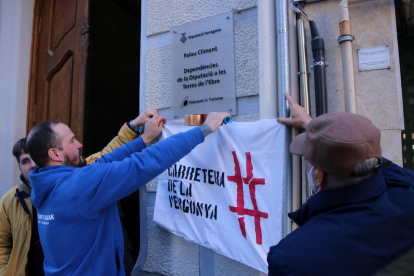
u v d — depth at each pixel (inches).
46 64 112.5
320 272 26.4
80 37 98.2
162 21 73.8
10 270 60.0
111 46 131.5
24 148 62.7
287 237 30.3
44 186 43.8
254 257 51.8
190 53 68.5
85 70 95.8
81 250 42.4
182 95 69.4
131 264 113.0
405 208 28.4
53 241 42.5
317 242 27.7
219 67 63.9
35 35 117.0
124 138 68.7
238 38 61.9
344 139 27.5
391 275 26.0
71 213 41.9
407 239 27.3
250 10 60.8
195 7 68.3
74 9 101.7
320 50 51.7
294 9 53.8
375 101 52.0
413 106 73.7
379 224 27.4
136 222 130.0
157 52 74.6
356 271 26.1
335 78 54.5
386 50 51.7
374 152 28.2
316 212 31.9
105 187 41.7
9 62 111.6
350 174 29.0
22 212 62.0
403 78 75.5
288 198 50.4
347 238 27.2
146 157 44.0
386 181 33.3
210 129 52.1
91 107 118.9
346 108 51.0
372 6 52.7
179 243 67.2
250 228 53.1
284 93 52.6
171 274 67.7
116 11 134.9
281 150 50.2
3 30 113.1
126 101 140.9
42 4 118.1
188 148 47.5
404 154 73.5
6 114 110.5
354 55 53.5
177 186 65.9
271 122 51.6
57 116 105.8
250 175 53.7
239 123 56.2
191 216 63.0
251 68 59.9
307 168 37.1
